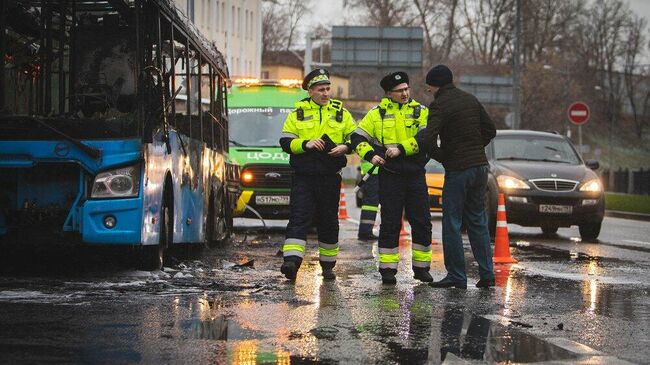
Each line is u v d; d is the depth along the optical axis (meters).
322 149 17.80
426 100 129.50
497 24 135.12
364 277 18.62
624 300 16.11
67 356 10.56
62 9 18.05
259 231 33.19
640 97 174.25
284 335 11.99
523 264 22.31
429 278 18.02
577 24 148.88
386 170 17.67
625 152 167.25
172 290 15.73
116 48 18.52
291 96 35.09
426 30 135.50
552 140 34.59
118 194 16.75
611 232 36.00
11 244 17.05
